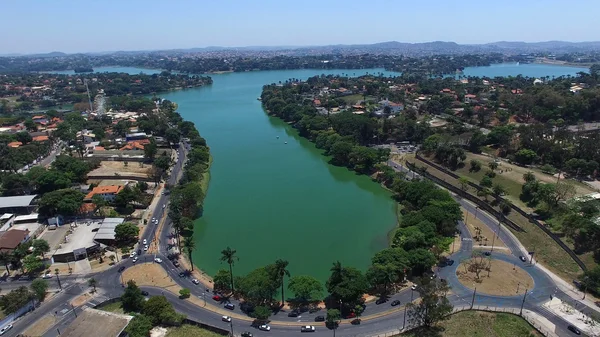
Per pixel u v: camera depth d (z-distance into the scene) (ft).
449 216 631.15
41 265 549.54
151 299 448.24
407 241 547.49
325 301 481.46
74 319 447.83
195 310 465.47
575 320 432.66
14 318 451.12
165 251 604.08
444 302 419.74
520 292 487.20
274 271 466.70
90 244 600.80
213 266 570.87
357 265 572.10
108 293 499.92
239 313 460.14
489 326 423.64
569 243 574.97
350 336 416.46
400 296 485.56
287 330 428.97
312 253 606.96
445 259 568.00
